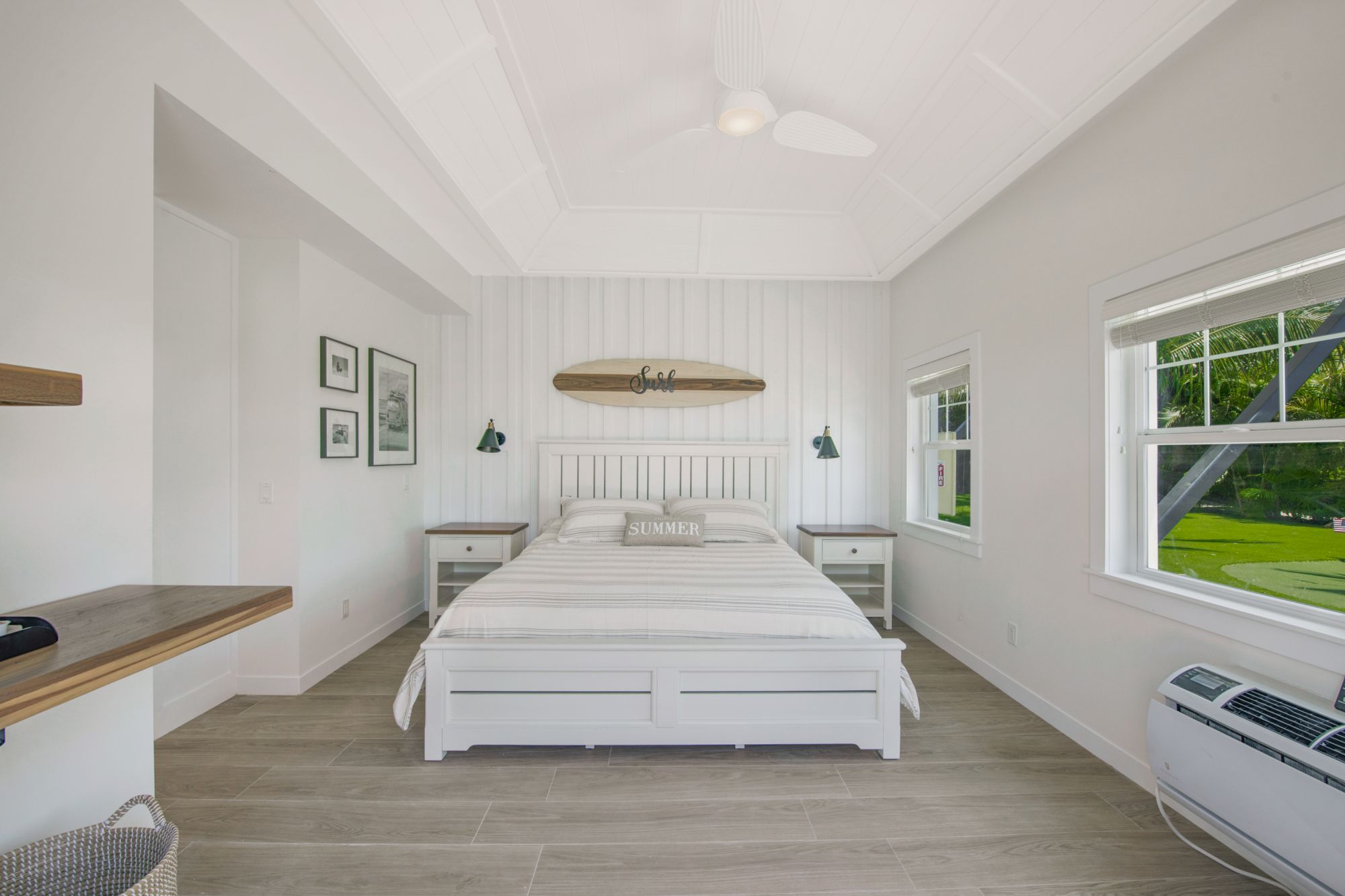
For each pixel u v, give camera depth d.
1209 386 1.81
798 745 2.23
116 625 1.02
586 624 2.12
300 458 2.63
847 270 3.83
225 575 2.58
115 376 1.36
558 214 3.48
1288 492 1.59
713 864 1.58
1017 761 2.10
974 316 2.97
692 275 3.92
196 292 2.42
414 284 3.30
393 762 2.08
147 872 1.20
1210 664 1.64
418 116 2.10
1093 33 1.76
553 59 2.14
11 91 1.17
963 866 1.58
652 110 2.48
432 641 2.08
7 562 1.16
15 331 1.18
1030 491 2.51
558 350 4.11
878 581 3.82
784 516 4.07
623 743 2.09
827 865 1.58
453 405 4.09
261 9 1.61
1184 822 1.76
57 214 1.25
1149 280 1.89
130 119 1.40
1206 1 1.50
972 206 2.71
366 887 1.49
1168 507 1.97
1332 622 1.44
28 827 1.18
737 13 1.60
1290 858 1.29
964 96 2.23
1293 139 1.46
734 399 4.09
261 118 1.86
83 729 1.28
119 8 1.38
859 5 1.90
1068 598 2.28
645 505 3.70
